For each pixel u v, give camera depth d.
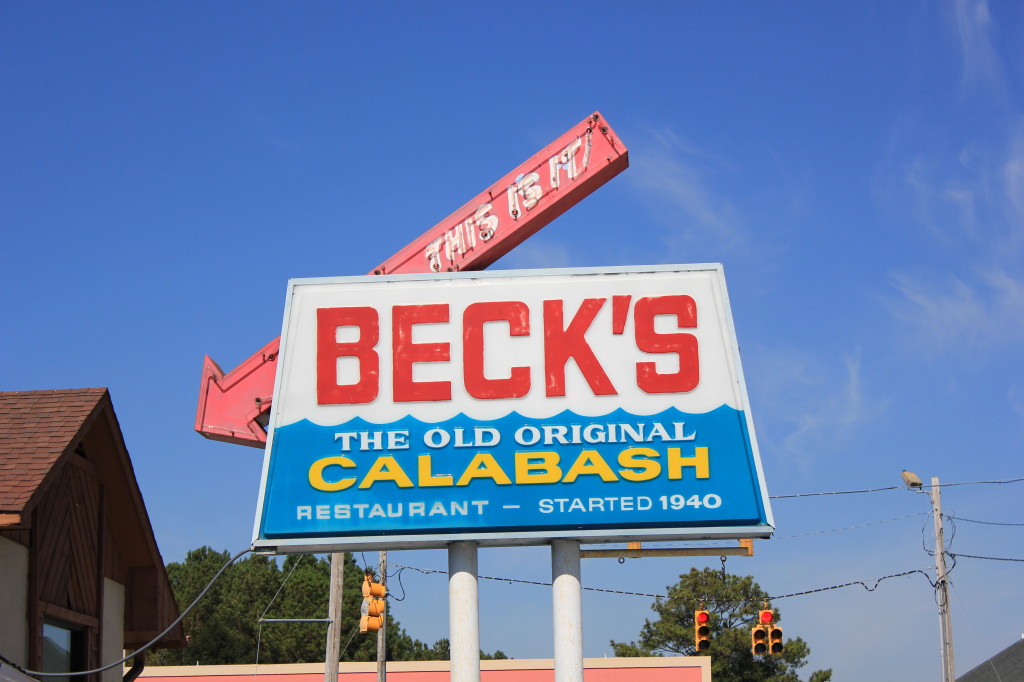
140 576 19.50
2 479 15.20
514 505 14.41
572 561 14.44
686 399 14.73
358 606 68.62
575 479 14.48
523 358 14.92
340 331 15.08
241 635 66.38
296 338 15.06
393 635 70.44
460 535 14.31
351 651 67.44
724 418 14.66
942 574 31.58
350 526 14.37
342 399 14.82
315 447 14.66
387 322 15.09
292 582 68.12
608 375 14.82
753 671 58.88
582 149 17.34
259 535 14.33
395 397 14.82
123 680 19.25
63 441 16.06
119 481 18.45
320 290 15.23
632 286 15.12
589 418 14.69
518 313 15.06
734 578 61.00
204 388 17.62
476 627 14.26
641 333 14.96
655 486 14.43
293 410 14.80
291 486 14.51
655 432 14.61
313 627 66.69
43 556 16.31
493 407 14.77
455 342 15.00
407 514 14.41
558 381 14.82
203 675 39.78
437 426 14.70
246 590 68.19
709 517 14.30
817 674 59.16
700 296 15.09
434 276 15.23
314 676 39.88
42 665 16.00
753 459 14.48
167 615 19.97
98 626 17.86
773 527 14.23
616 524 14.32
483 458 14.57
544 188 17.30
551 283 15.17
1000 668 37.00
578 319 15.01
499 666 38.84
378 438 14.67
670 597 61.16
